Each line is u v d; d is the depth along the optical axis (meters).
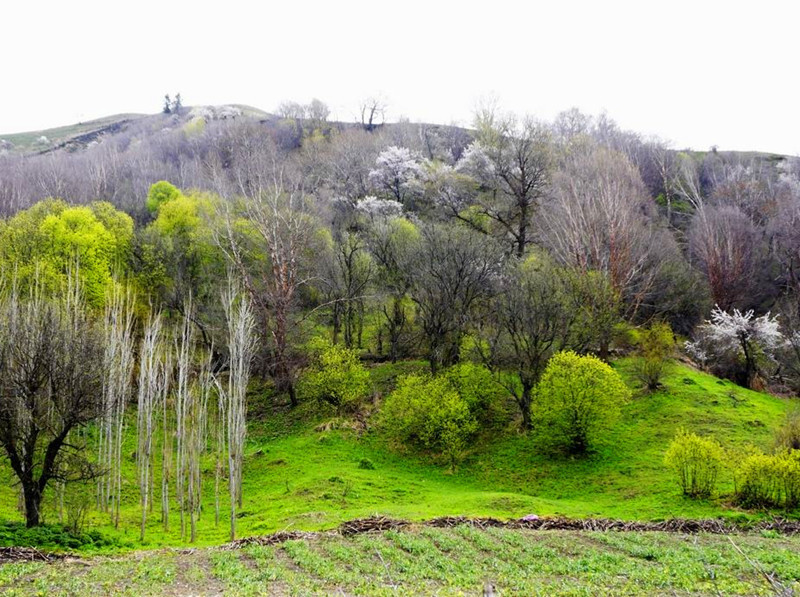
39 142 163.12
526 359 48.53
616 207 61.31
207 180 88.62
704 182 106.44
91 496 37.28
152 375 35.25
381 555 23.61
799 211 78.25
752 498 31.45
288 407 54.28
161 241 58.75
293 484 39.06
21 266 50.03
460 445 43.00
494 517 30.17
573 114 125.81
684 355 61.19
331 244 61.72
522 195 66.06
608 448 41.75
